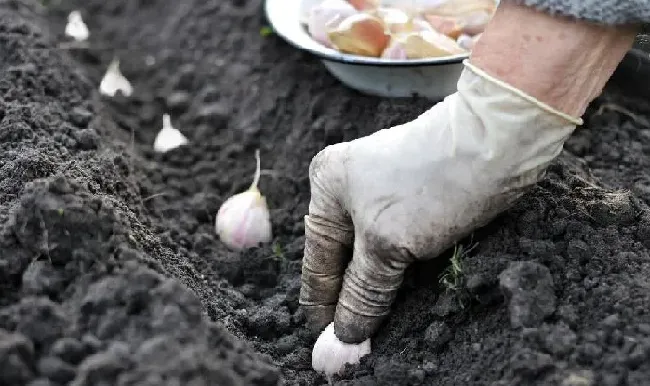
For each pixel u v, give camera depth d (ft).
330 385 2.09
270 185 2.58
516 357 1.97
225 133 2.75
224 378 1.90
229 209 2.46
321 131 2.60
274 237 2.48
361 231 2.06
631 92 2.65
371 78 2.52
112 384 1.86
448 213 2.02
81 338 1.93
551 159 2.01
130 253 2.04
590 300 2.02
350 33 2.46
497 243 2.09
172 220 2.49
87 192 2.09
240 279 2.38
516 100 1.96
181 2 3.17
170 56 3.01
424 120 2.05
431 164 2.01
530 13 1.96
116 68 2.81
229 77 2.88
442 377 2.04
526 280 2.01
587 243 2.09
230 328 2.18
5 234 2.03
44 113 2.50
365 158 2.06
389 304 2.11
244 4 3.07
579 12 1.92
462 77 2.02
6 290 2.01
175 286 1.97
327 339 2.14
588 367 1.95
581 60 1.95
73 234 2.01
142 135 2.76
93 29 3.18
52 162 2.25
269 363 2.09
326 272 2.15
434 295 2.13
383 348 2.13
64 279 2.00
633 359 1.93
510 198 2.03
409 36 2.44
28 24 2.81
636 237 2.11
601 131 2.49
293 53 2.84
